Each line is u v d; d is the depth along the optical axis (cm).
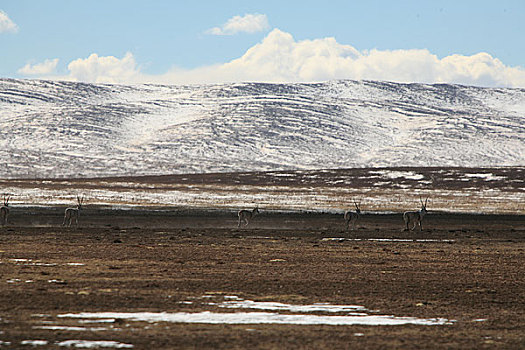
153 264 5241
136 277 4494
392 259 5928
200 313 3319
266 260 5666
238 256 5934
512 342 2866
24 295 3669
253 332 2944
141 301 3594
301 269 5097
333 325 3131
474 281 4634
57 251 6078
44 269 4806
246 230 9131
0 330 2858
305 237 8175
